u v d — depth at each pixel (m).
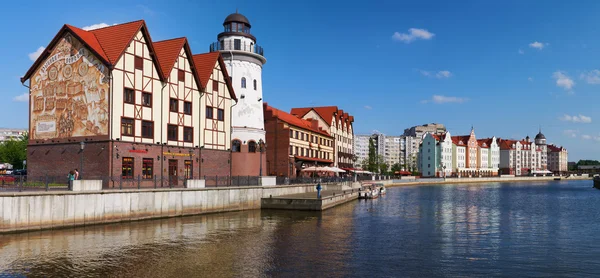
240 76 58.56
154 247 24.69
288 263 21.50
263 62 62.56
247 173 56.50
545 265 21.92
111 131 38.19
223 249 24.52
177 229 31.11
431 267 21.23
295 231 31.41
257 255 23.12
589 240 29.06
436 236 30.17
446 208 52.53
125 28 41.44
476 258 23.30
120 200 32.62
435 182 143.25
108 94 38.38
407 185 125.44
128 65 40.19
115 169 38.38
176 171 44.88
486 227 35.06
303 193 55.47
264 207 46.09
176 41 46.75
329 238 28.72
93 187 30.88
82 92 39.84
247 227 32.91
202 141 48.62
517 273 20.36
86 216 30.34
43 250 23.09
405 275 19.69
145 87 41.78
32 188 29.14
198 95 48.38
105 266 20.25
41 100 42.22
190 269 19.95
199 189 39.28
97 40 41.34
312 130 82.88
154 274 19.05
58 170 40.69
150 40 42.31
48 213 28.17
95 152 38.69
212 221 35.84
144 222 33.69
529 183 160.38
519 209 52.00
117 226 31.31
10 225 26.36
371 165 129.75
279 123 70.69
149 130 42.03
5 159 87.69
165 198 36.16
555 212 48.41
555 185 139.38
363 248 25.55
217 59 51.62
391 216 42.50
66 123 40.59
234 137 57.03
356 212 45.94
